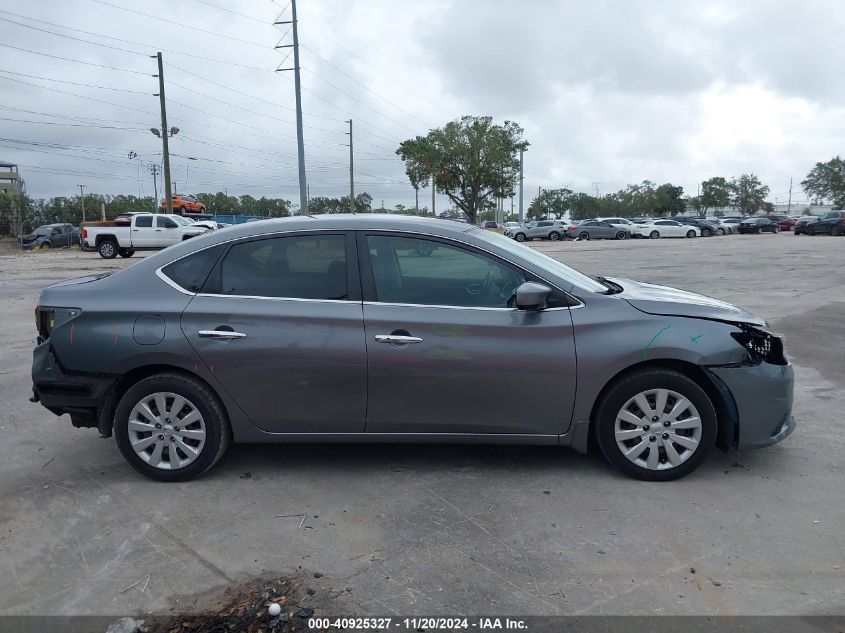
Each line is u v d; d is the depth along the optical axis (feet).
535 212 382.63
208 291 13.94
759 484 13.58
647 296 14.30
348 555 11.16
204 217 147.02
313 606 9.75
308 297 13.74
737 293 41.91
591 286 14.34
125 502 13.21
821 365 23.21
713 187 337.11
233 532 11.98
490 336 13.32
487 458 15.15
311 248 14.01
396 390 13.50
